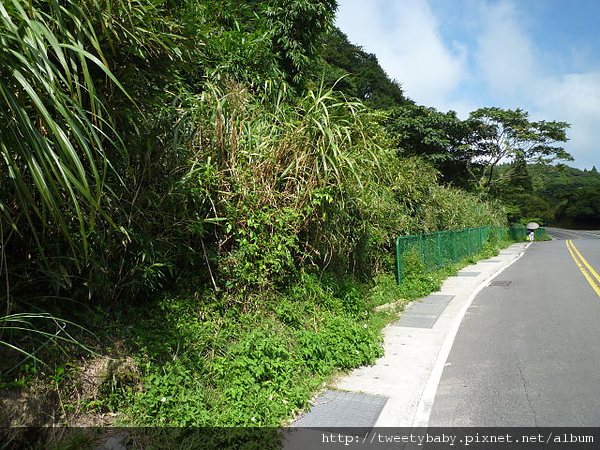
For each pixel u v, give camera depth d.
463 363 4.96
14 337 3.09
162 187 4.36
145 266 4.02
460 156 33.91
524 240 42.72
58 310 3.46
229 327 4.66
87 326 3.64
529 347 5.45
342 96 6.23
